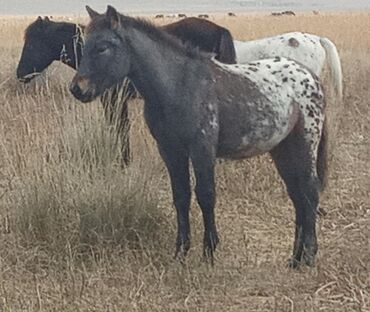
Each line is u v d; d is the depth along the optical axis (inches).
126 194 265.0
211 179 236.8
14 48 854.5
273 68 251.1
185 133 235.1
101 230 259.4
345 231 283.7
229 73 243.6
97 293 222.1
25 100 408.2
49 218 261.3
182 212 248.7
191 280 231.6
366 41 922.1
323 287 227.9
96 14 245.8
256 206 309.9
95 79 235.1
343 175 352.5
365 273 235.1
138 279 231.0
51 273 237.6
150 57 236.4
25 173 283.9
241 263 249.0
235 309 216.4
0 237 264.1
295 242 252.5
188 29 398.6
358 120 451.5
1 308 213.3
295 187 254.4
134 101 397.7
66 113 331.9
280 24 1296.8
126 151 328.5
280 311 214.2
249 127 240.4
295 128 249.0
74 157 290.5
